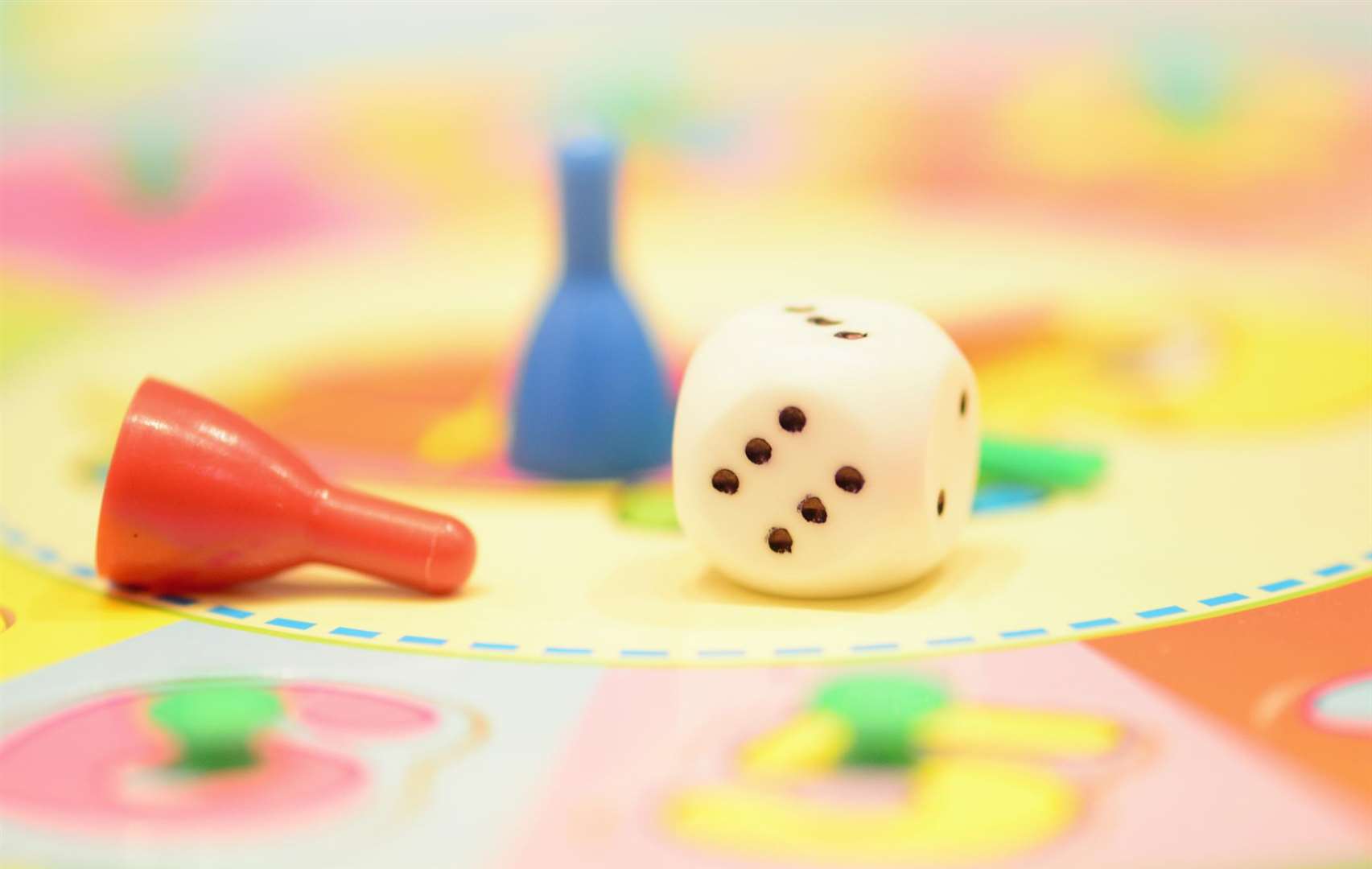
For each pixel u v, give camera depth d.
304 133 0.28
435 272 0.26
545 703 0.16
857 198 0.28
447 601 0.18
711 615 0.17
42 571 0.18
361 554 0.17
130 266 0.26
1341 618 0.17
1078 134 0.27
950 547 0.18
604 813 0.15
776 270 0.26
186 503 0.17
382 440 0.21
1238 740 0.15
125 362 0.24
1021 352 0.23
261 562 0.17
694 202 0.28
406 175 0.28
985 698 0.16
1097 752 0.15
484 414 0.22
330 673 0.16
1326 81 0.27
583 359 0.20
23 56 0.28
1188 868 0.14
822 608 0.17
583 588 0.18
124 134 0.27
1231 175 0.27
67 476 0.21
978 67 0.28
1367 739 0.15
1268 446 0.21
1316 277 0.25
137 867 0.14
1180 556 0.18
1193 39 0.28
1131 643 0.17
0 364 0.24
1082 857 0.14
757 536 0.17
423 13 0.29
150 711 0.16
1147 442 0.21
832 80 0.28
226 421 0.17
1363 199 0.26
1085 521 0.19
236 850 0.14
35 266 0.26
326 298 0.26
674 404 0.21
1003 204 0.27
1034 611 0.17
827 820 0.15
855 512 0.17
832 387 0.17
